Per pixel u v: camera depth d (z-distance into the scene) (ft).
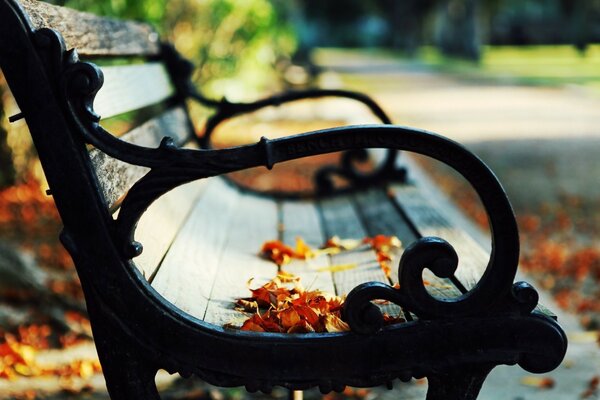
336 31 240.12
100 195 6.61
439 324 6.74
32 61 6.40
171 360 6.65
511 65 119.65
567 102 62.34
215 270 8.77
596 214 26.55
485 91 73.92
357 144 6.72
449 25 164.55
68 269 17.87
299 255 9.78
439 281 8.38
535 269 19.94
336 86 63.77
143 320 6.63
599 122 49.96
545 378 12.39
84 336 14.10
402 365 6.74
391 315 7.32
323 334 6.72
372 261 9.47
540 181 31.91
